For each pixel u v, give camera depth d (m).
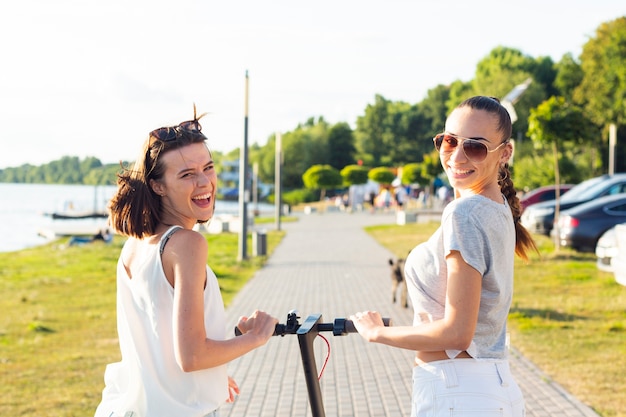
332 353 8.52
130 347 2.54
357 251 22.31
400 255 20.94
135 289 2.50
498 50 97.00
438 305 2.58
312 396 2.62
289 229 33.56
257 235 20.69
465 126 2.63
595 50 53.00
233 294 13.61
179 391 2.49
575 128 18.62
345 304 12.34
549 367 7.52
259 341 2.58
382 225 34.97
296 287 14.54
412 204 58.97
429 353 2.61
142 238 2.59
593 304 11.22
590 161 50.97
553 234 18.50
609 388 6.70
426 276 2.60
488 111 2.63
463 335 2.44
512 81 75.00
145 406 2.51
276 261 19.61
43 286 14.76
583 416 5.91
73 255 22.06
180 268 2.43
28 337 9.66
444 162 2.72
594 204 17.30
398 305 12.20
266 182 106.50
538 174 44.50
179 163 2.57
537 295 12.20
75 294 13.62
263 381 7.32
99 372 7.71
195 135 2.61
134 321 2.53
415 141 112.88
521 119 70.81
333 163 106.06
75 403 6.54
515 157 52.69
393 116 115.06
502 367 2.61
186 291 2.41
